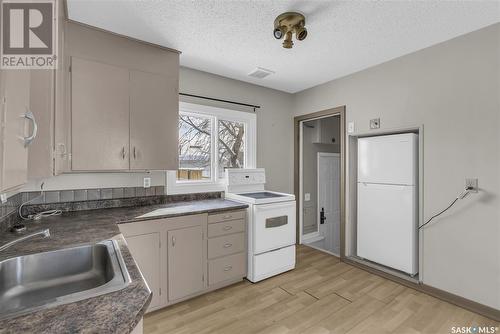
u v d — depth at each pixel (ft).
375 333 6.08
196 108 9.79
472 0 5.65
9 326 2.11
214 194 10.24
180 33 7.09
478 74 6.92
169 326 6.34
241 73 10.20
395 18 6.36
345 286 8.41
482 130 6.85
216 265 8.07
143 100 7.46
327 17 6.31
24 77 2.96
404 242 8.41
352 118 10.17
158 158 7.70
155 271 6.89
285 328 6.27
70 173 7.38
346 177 10.45
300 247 12.46
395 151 8.65
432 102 7.83
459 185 7.26
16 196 6.09
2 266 3.51
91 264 4.28
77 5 5.80
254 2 5.75
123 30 6.89
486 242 6.77
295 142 12.94
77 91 6.45
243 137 11.52
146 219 6.72
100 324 2.17
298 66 9.46
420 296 7.76
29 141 3.02
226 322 6.51
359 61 9.02
